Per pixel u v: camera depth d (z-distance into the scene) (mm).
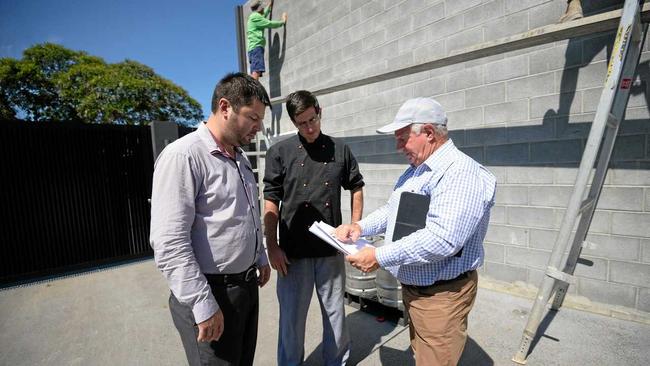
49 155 4578
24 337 2879
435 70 3566
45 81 15719
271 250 2027
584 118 2684
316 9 4965
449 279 1440
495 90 3135
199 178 1339
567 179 2811
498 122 3139
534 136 2943
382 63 4082
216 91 1430
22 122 4391
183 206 1262
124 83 15406
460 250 1421
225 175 1434
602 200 2662
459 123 3410
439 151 1459
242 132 1427
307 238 2006
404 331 2715
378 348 2496
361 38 4316
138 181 5238
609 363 2158
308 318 2980
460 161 1393
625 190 2559
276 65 5941
